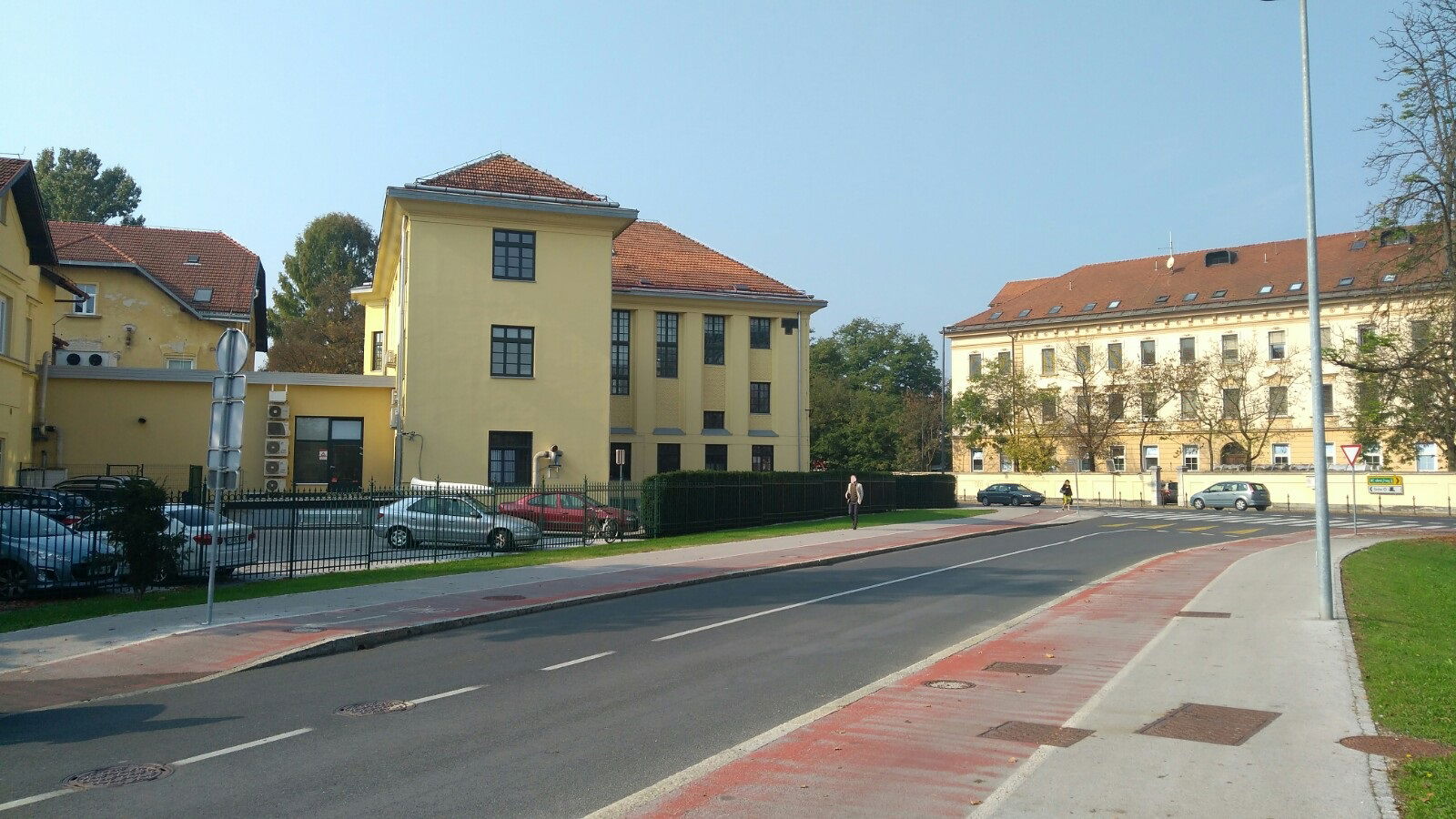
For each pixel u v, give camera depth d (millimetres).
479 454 34938
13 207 28109
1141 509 55406
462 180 35781
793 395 47812
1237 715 8297
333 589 17641
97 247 42688
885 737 7719
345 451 37375
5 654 11672
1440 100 29625
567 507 29406
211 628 13344
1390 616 14719
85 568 16406
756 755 7219
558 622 14695
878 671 10836
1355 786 6324
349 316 71875
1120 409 66938
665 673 10695
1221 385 64188
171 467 35781
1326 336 57938
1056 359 70250
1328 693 9062
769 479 37719
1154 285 72875
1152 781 6500
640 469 44344
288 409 36750
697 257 49375
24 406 30734
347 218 83812
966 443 72312
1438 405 31531
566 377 36156
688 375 45562
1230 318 67125
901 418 84000
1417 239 31297
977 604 16562
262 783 6789
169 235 48594
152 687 10180
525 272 36188
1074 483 65562
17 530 16266
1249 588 17516
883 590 18688
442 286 34906
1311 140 14469
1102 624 13742
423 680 10469
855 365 102062
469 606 15523
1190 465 68000
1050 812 5914
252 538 19406
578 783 6758
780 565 22359
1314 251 14375
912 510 49375
